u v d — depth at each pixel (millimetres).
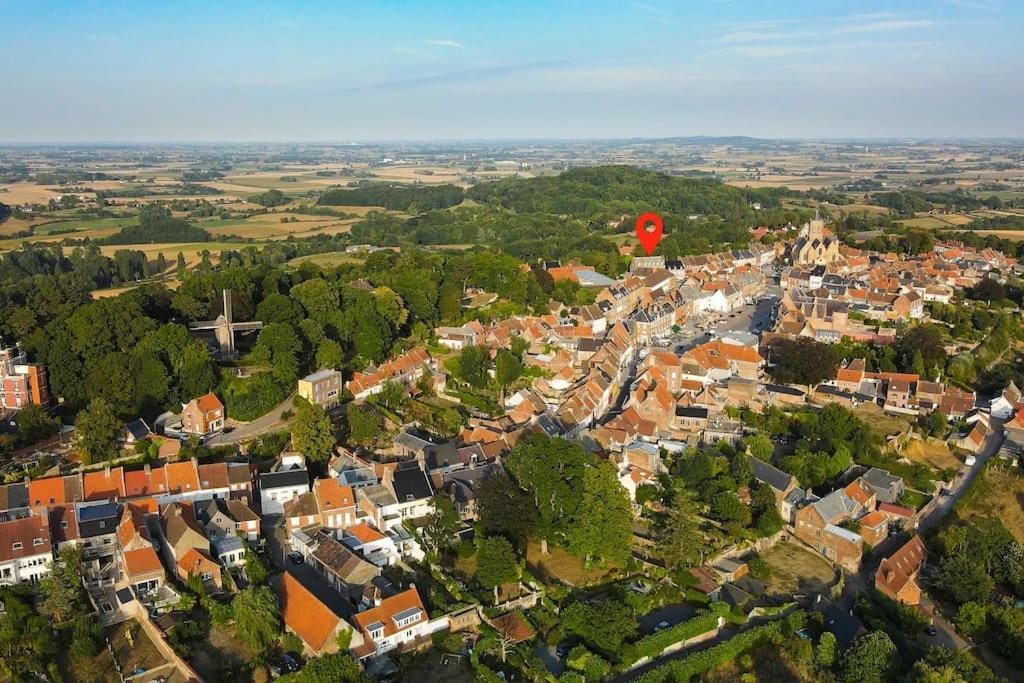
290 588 117750
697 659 113688
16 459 149375
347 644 107938
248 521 134000
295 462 154750
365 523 138625
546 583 129500
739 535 144875
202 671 104375
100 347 174625
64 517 126812
